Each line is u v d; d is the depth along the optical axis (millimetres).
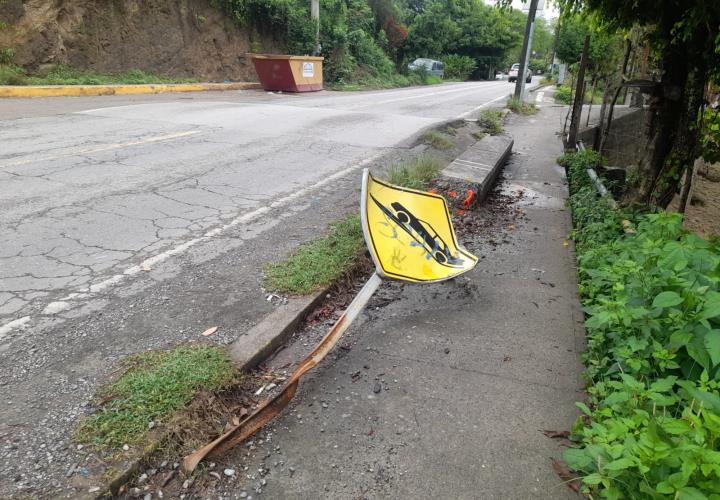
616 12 5660
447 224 4312
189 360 2934
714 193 11195
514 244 5398
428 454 2533
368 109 15070
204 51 20594
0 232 4633
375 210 3674
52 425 2469
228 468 2406
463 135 11891
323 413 2785
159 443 2410
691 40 5094
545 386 3070
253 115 12062
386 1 38031
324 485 2340
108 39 16844
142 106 12578
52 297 3637
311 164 7863
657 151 5840
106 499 2176
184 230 4988
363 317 3771
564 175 8875
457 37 58031
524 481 2398
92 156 7410
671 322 2607
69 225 4898
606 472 1873
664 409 2207
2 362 2920
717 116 5887
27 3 14477
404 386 3025
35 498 2102
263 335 3275
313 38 24359
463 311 3918
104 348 3090
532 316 3875
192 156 7855
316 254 4359
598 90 26062
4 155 7184
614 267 3252
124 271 4078
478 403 2902
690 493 1577
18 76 13992
